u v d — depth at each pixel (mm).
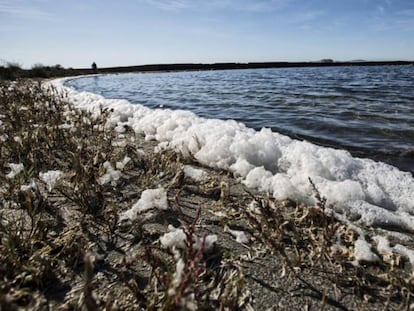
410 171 3445
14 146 3082
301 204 2232
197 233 1924
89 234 1867
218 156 3162
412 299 1425
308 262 1676
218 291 1438
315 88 16703
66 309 1301
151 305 1266
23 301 1337
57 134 3635
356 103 9688
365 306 1396
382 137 5012
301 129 5848
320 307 1389
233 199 2410
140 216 2064
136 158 3205
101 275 1528
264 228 1952
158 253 1699
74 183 2441
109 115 5191
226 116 7711
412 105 8906
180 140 3662
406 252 1767
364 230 2020
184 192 2508
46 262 1506
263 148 3191
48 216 2039
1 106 5656
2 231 1729
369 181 2646
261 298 1430
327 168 2752
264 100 11148
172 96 13461
